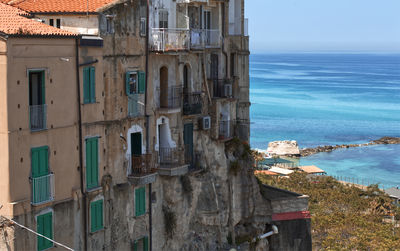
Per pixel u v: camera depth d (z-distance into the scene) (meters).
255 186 57.34
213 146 53.69
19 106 35.75
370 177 143.50
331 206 105.88
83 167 40.75
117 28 43.25
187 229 50.97
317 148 172.12
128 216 45.16
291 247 59.62
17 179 35.94
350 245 78.50
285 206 58.97
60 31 38.62
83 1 44.16
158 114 47.81
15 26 36.44
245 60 62.72
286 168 140.62
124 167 44.53
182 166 48.62
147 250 47.00
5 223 35.69
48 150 37.88
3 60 34.81
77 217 40.38
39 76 37.41
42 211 37.62
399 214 106.94
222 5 57.41
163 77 48.78
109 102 42.75
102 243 42.81
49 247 38.28
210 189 52.94
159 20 48.38
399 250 78.56
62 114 38.75
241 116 62.44
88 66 40.69
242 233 56.53
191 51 50.50
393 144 184.25
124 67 43.97
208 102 53.91
